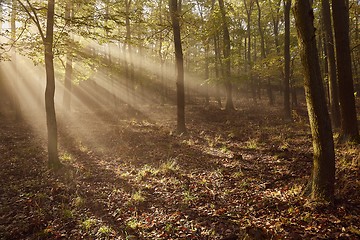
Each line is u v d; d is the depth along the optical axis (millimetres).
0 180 7773
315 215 4844
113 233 5027
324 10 12336
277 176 7262
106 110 21234
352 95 9031
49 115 8484
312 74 4941
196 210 5719
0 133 13102
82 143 11742
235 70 27578
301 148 9828
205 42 21438
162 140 12359
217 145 11508
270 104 26141
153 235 4863
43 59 10281
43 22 9141
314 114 5109
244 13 30172
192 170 8336
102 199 6488
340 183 5957
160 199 6391
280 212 5230
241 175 7562
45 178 7910
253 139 11969
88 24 8562
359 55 20125
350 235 4211
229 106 22000
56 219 5613
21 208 6164
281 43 25891
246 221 5059
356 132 9062
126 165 9086
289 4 15945
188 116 19312
